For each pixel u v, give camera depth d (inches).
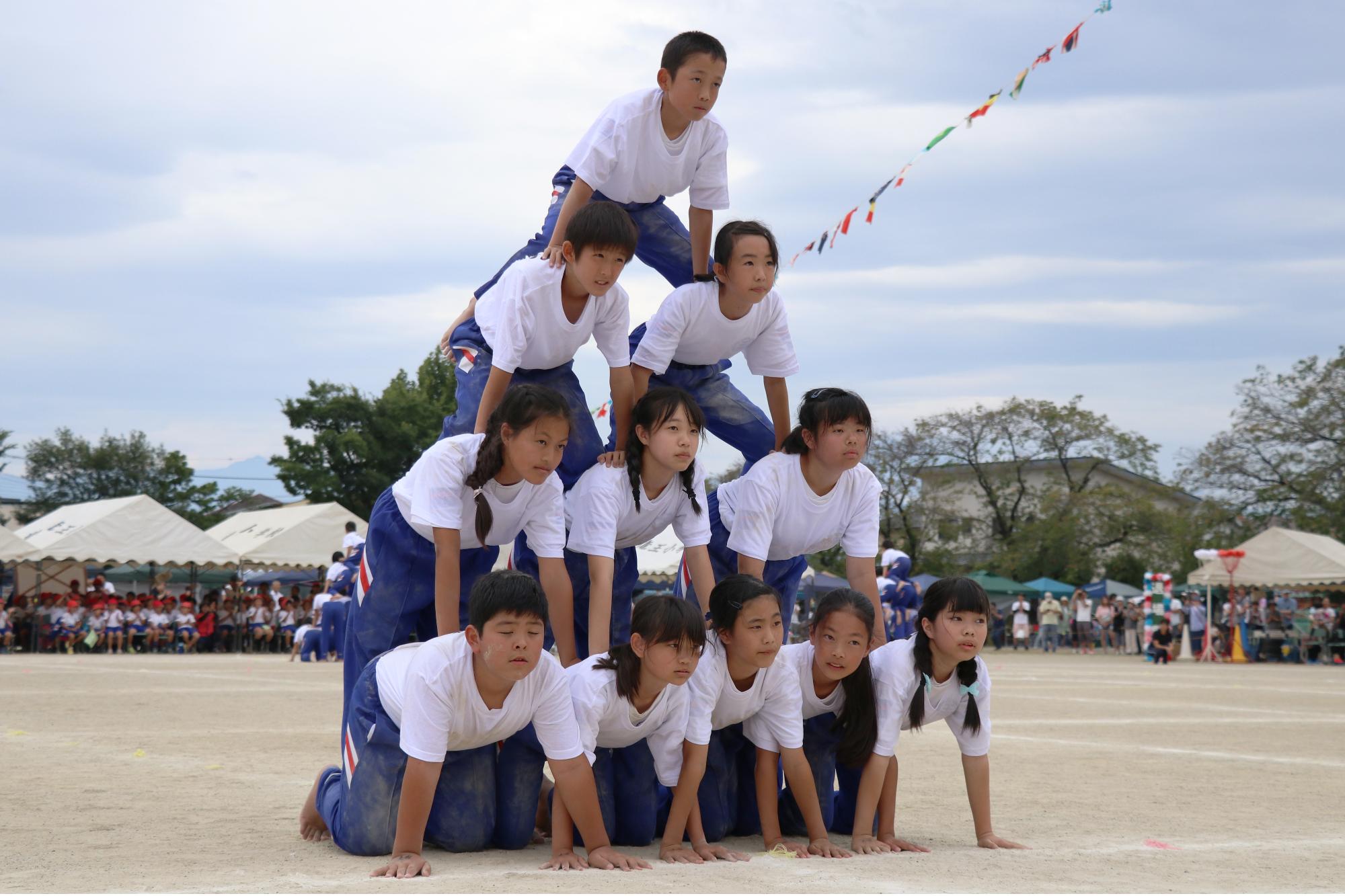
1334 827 225.3
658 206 254.5
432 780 177.6
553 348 218.5
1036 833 218.8
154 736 376.5
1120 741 395.2
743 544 226.2
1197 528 1705.2
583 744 187.6
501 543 213.3
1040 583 1708.9
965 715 207.9
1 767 298.8
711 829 211.0
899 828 226.8
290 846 196.7
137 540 1128.2
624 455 218.8
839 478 229.0
